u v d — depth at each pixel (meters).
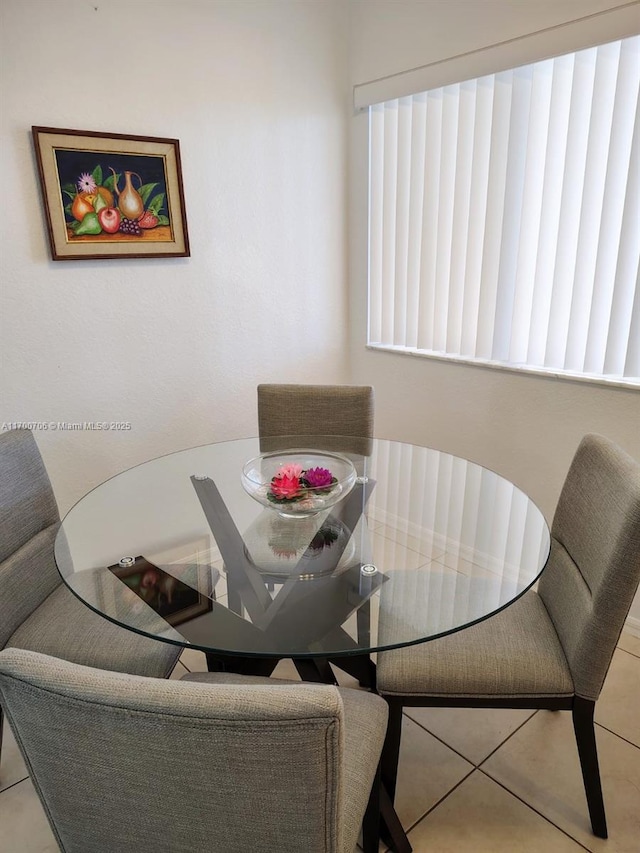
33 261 2.05
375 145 2.68
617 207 1.89
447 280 2.51
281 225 2.65
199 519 1.60
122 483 1.83
